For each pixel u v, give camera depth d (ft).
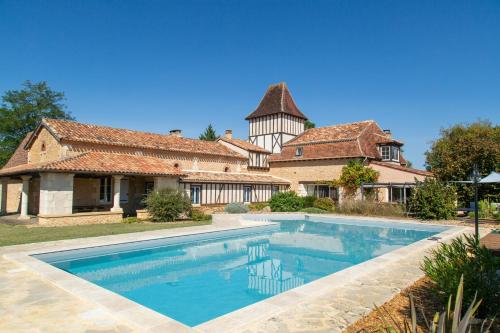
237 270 31.68
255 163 108.47
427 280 22.43
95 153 65.10
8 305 18.04
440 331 9.16
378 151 96.84
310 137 108.17
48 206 53.42
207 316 20.38
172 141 88.38
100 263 33.55
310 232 56.44
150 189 75.20
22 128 140.05
